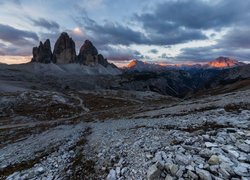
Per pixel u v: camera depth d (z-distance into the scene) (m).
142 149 15.40
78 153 19.94
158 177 10.78
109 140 21.98
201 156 11.76
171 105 68.88
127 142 18.91
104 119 60.19
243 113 25.56
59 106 116.12
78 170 15.25
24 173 16.69
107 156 16.53
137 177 11.60
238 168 9.66
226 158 10.59
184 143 14.33
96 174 13.95
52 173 15.54
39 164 18.64
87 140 26.42
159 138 17.58
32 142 36.50
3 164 22.16
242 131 15.36
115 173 12.99
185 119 28.34
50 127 61.56
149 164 12.41
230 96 55.94
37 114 98.56
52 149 24.75
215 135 15.59
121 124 38.91
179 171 10.28
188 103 61.12
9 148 34.81
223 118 23.59
